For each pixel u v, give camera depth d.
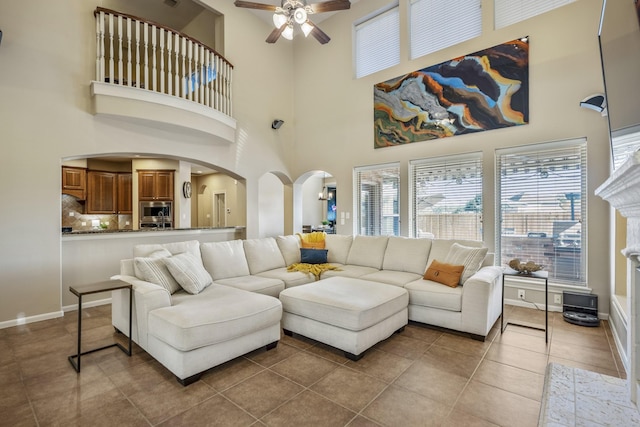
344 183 5.85
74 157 3.87
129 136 4.25
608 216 3.44
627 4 1.66
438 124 4.66
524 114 3.93
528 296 3.95
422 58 4.87
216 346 2.27
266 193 7.29
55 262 3.63
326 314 2.65
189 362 2.12
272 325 2.69
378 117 5.34
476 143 4.34
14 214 3.38
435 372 2.32
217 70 5.07
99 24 3.84
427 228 4.88
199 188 10.65
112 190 7.91
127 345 2.81
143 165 7.60
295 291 2.98
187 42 4.77
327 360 2.52
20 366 2.41
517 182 4.08
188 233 5.18
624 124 1.76
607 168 3.45
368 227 5.64
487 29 4.25
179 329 2.10
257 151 5.98
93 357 2.57
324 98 6.15
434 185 4.81
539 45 3.85
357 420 1.77
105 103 3.84
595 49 3.52
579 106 3.59
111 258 4.30
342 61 5.88
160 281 2.82
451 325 3.06
